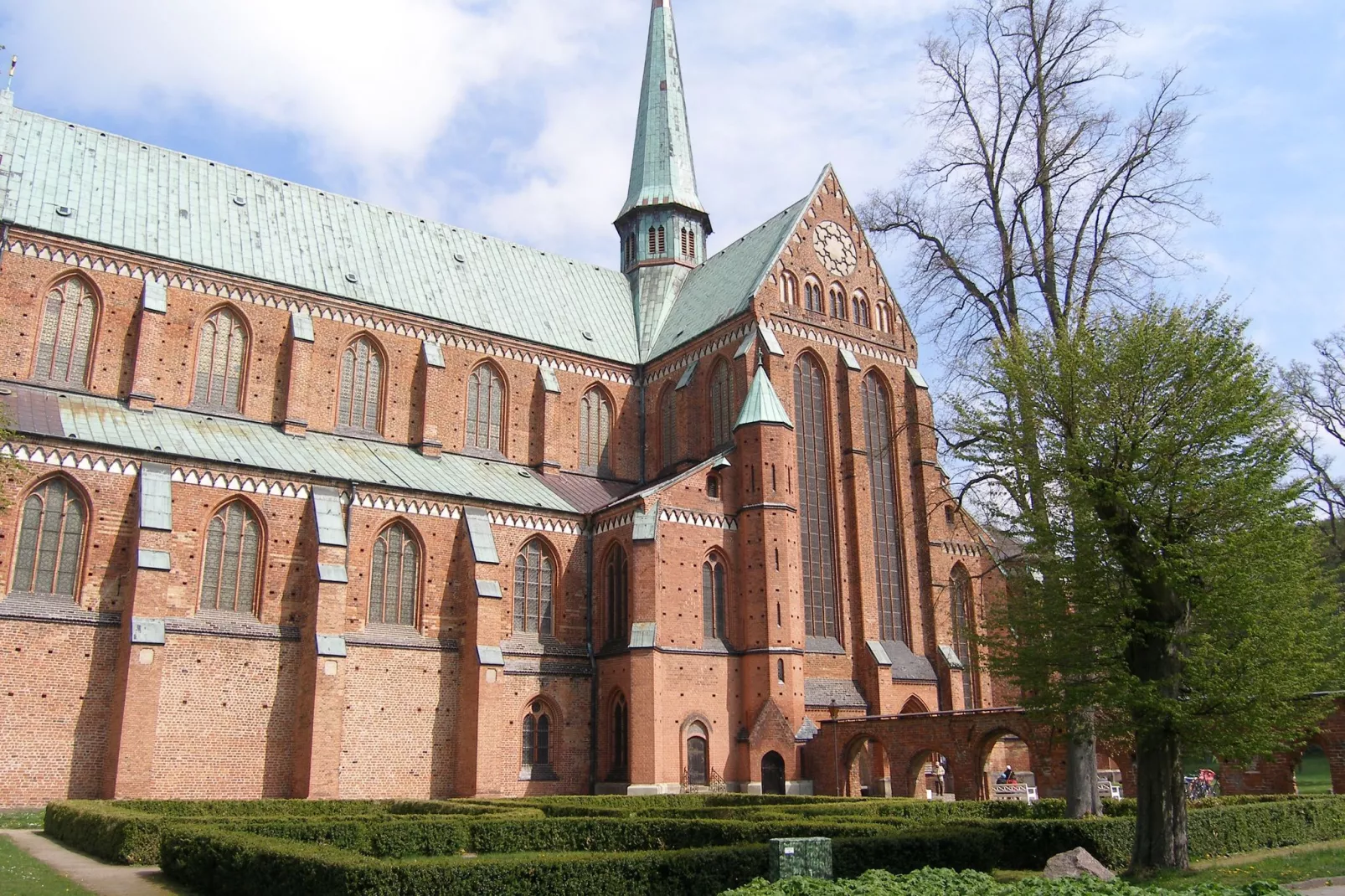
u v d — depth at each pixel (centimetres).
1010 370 3130
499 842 3231
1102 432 2898
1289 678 2634
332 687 4772
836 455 6550
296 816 3809
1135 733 2802
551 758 5606
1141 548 2778
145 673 4331
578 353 7269
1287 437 2786
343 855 2081
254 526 5028
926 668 6425
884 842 2488
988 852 2728
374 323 6444
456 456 6550
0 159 5428
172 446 4997
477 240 7581
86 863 2922
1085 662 2803
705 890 2228
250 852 2209
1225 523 2742
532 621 5828
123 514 4656
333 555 4969
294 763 4797
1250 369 2792
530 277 7638
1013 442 3108
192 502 4834
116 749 4234
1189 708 2642
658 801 4522
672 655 5503
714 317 7019
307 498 5166
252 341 5953
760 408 6047
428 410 6412
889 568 6594
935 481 6831
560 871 2097
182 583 4734
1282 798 3994
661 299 8031
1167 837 2714
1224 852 3089
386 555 5406
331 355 6228
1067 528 2934
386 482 5484
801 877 1838
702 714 5509
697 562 5759
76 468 4578
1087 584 2830
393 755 5088
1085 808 3778
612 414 7369
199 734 4597
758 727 5506
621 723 5594
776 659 5631
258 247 6206
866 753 5944
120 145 6097
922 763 5175
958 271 4634
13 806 4153
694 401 6912
